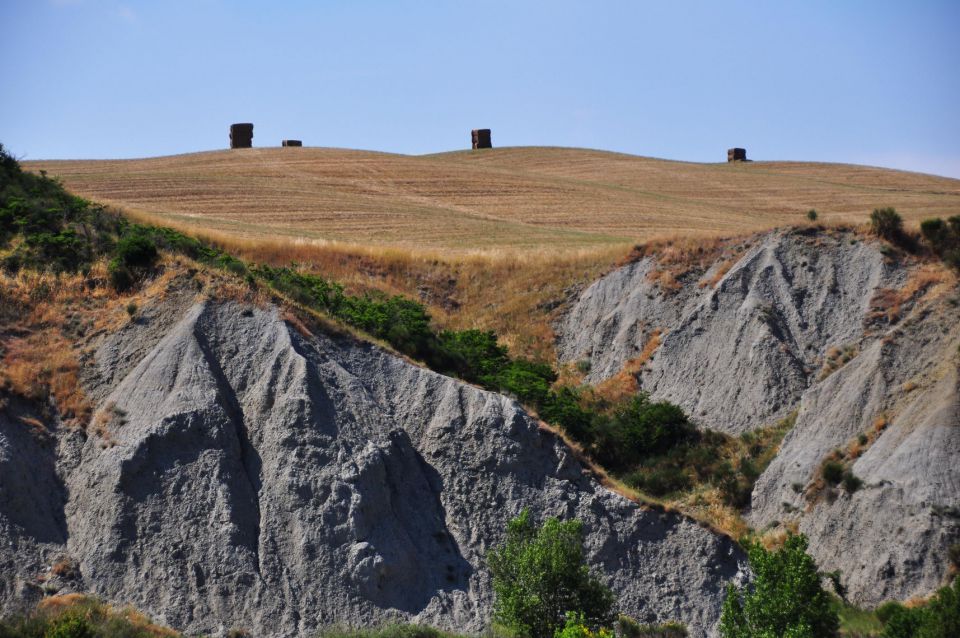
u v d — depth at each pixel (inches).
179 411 3361.2
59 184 5462.6
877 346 4616.1
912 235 5477.4
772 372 5009.8
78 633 2571.4
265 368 3624.5
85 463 3292.3
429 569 3262.8
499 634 2970.0
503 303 6373.0
